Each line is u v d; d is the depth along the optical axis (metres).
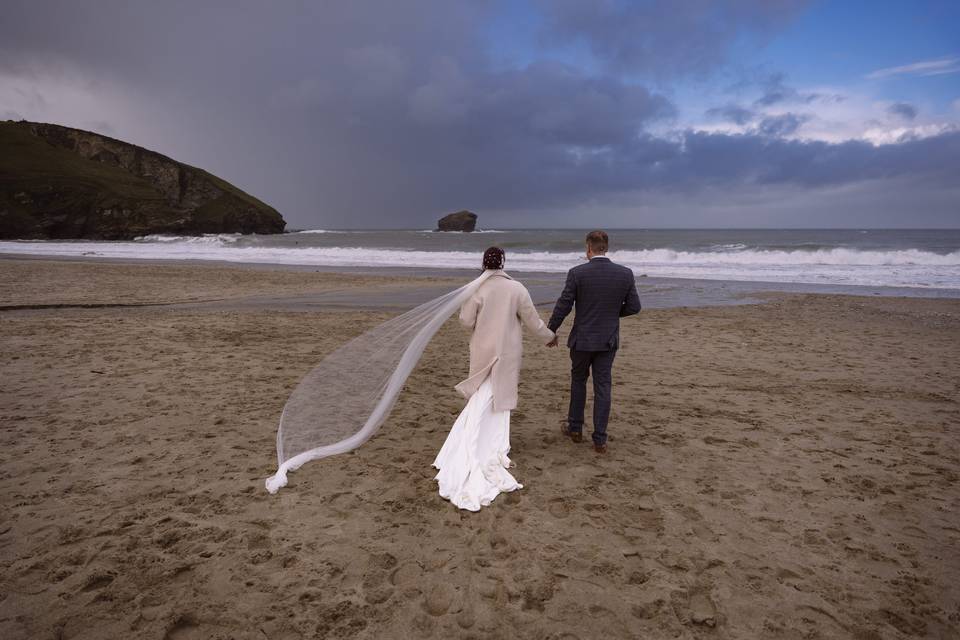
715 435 4.77
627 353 8.19
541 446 4.42
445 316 3.77
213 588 2.52
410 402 5.48
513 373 3.73
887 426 5.09
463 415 3.69
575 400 4.41
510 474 3.71
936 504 3.58
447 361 7.33
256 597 2.47
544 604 2.49
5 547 2.80
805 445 4.58
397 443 4.39
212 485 3.55
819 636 2.34
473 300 3.69
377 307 12.35
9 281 15.91
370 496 3.47
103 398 5.27
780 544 3.06
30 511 3.17
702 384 6.49
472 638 2.27
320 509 3.29
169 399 5.29
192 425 4.62
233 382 5.94
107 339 8.02
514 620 2.38
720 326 10.60
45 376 5.98
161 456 3.98
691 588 2.64
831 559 2.92
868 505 3.55
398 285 17.08
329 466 3.91
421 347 3.86
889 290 17.09
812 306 13.53
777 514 3.40
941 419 5.30
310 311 11.65
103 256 31.12
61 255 31.66
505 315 3.68
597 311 4.09
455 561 2.80
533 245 42.91
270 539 2.94
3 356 6.81
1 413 4.80
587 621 2.39
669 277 21.42
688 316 11.85
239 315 10.85
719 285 18.59
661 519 3.29
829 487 3.79
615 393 6.06
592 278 4.05
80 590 2.48
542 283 18.08
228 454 4.05
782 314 12.15
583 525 3.20
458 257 31.95
